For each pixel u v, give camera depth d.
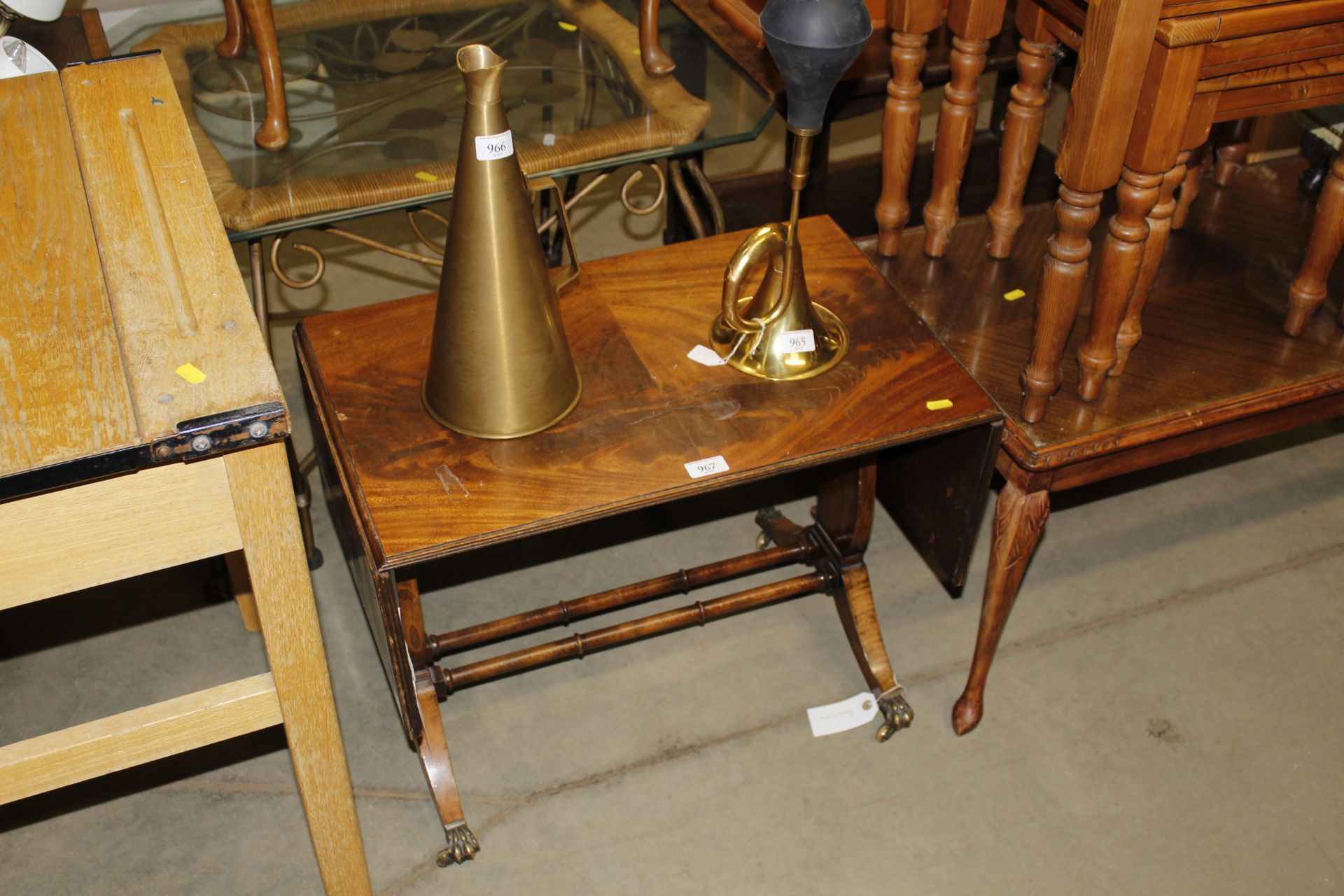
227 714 1.17
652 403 1.33
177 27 1.91
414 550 1.17
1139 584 1.95
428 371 1.30
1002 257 1.76
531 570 1.96
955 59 1.59
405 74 1.83
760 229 1.29
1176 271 1.73
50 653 1.80
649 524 2.05
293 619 1.12
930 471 1.52
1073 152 1.28
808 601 1.92
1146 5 1.16
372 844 1.59
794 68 1.15
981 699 1.70
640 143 1.62
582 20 1.96
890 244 1.76
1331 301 1.67
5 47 1.45
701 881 1.54
